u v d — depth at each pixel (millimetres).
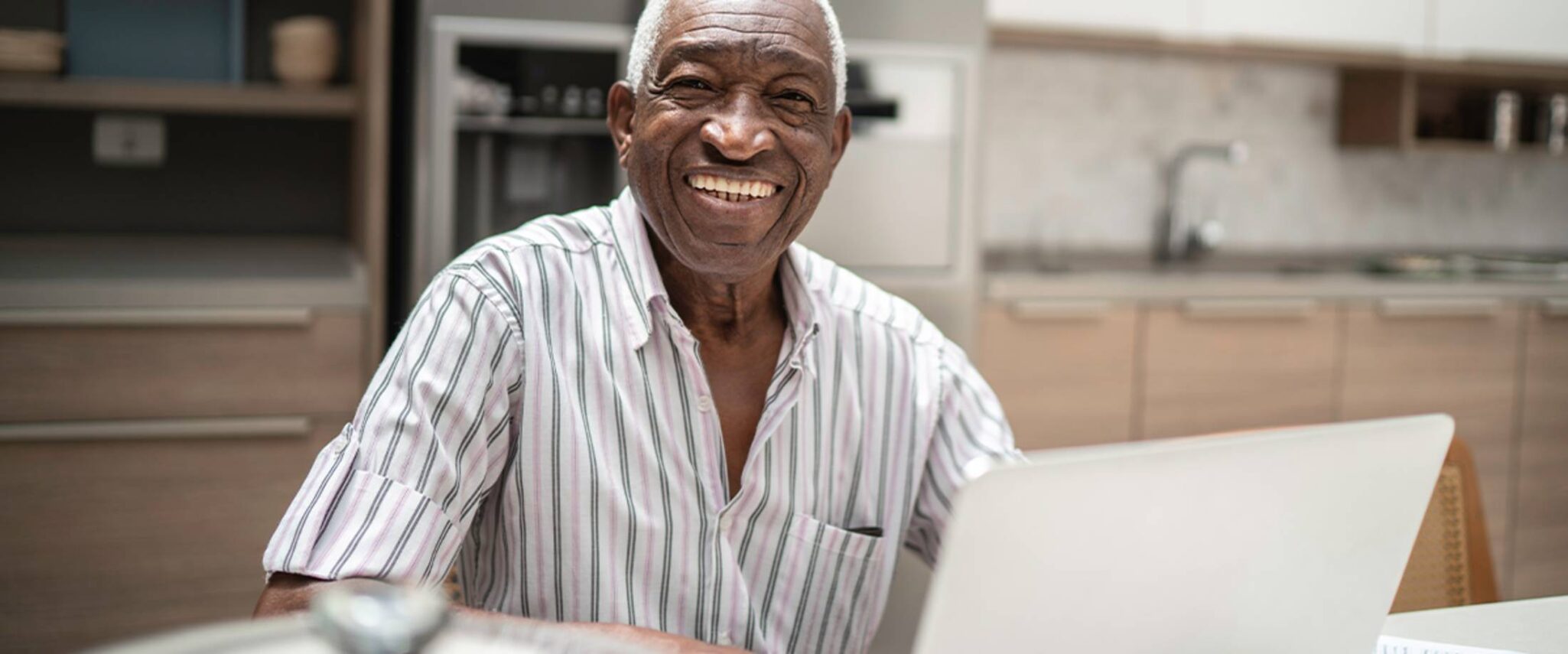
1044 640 708
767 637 1151
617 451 1108
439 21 2697
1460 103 4297
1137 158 3918
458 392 1061
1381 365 3498
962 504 651
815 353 1193
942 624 676
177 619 2615
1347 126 4074
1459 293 3545
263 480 2643
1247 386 3393
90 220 3197
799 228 1116
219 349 2600
